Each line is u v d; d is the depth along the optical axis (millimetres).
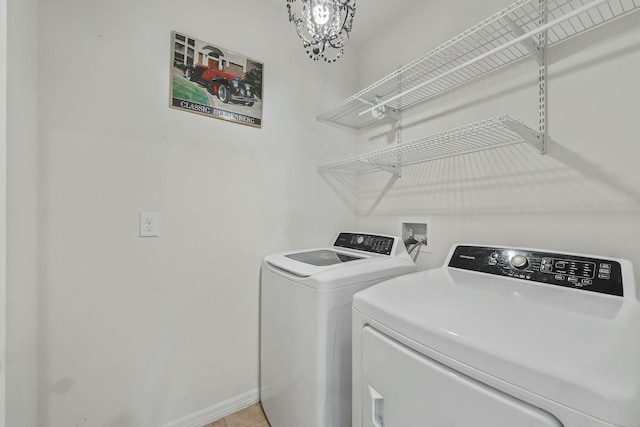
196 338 1467
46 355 1102
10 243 804
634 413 389
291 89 1808
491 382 528
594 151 1011
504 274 1032
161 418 1371
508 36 1249
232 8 1574
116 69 1242
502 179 1278
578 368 450
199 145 1468
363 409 838
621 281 804
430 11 1604
